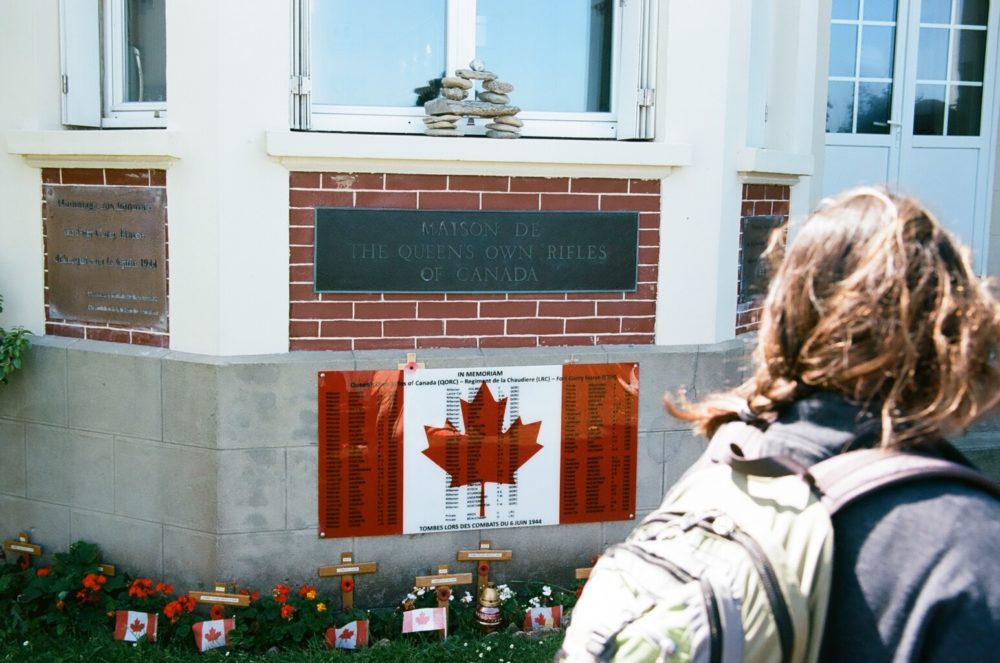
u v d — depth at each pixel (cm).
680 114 444
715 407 146
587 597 126
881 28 660
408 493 428
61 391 434
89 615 411
